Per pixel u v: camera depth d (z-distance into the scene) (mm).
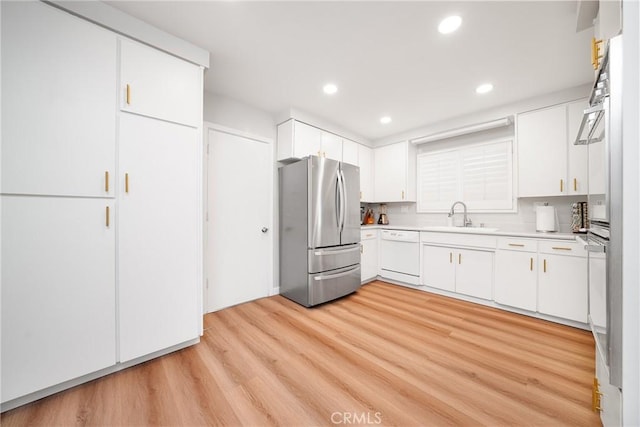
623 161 773
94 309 1460
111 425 1174
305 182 2740
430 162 3742
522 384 1445
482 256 2715
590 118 1150
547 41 1788
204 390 1404
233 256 2764
